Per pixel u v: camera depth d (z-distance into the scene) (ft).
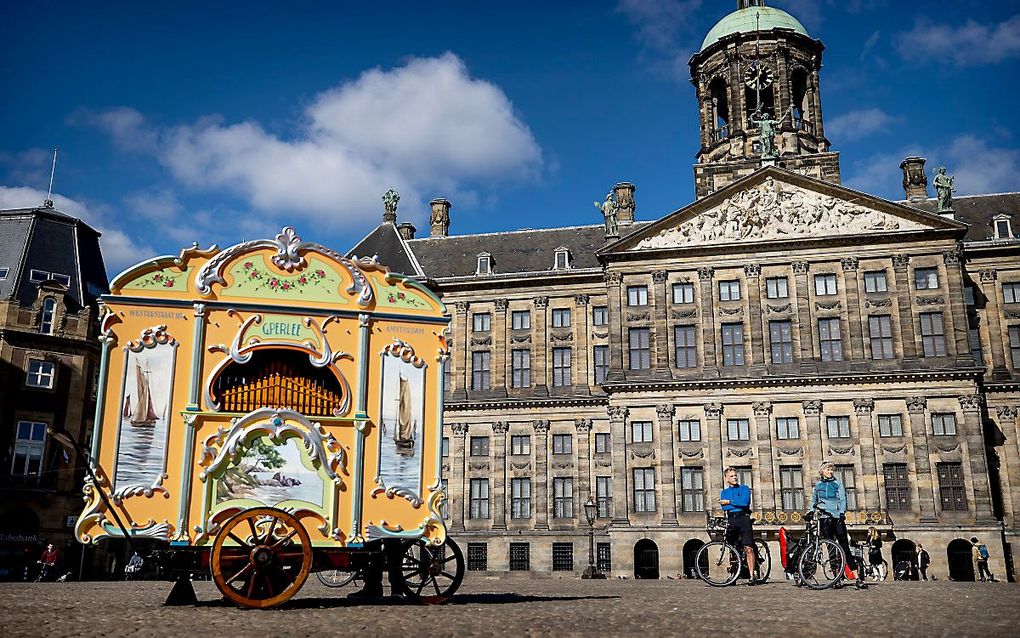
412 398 55.93
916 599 58.85
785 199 188.34
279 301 55.26
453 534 200.54
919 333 177.06
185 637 35.78
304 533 51.06
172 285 54.03
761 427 176.96
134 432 51.75
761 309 183.73
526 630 38.96
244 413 53.21
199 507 51.62
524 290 212.64
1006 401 181.98
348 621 42.45
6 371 163.32
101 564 162.30
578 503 197.67
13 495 158.20
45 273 178.70
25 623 41.32
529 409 205.05
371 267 57.06
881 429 173.78
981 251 189.78
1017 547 170.81
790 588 73.15
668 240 191.11
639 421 183.52
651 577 178.60
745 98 211.61
